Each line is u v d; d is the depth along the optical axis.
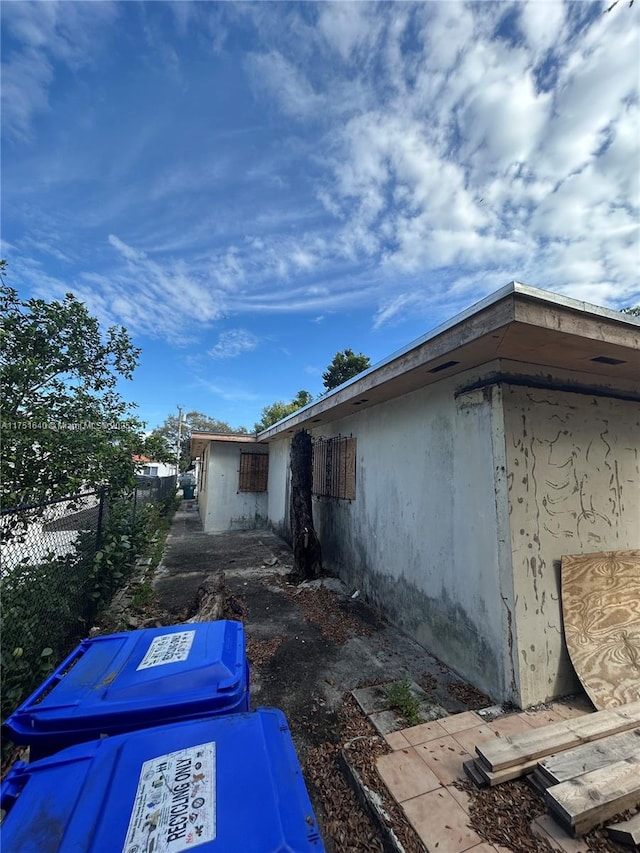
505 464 2.77
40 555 3.25
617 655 2.73
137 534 5.71
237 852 0.82
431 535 3.57
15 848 0.83
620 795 1.65
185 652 1.61
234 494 10.53
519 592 2.67
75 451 3.60
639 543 3.21
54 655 2.85
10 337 3.39
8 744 1.98
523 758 1.92
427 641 3.56
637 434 3.35
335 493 6.00
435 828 1.67
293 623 4.17
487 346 2.56
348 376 16.33
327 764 2.15
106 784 0.98
